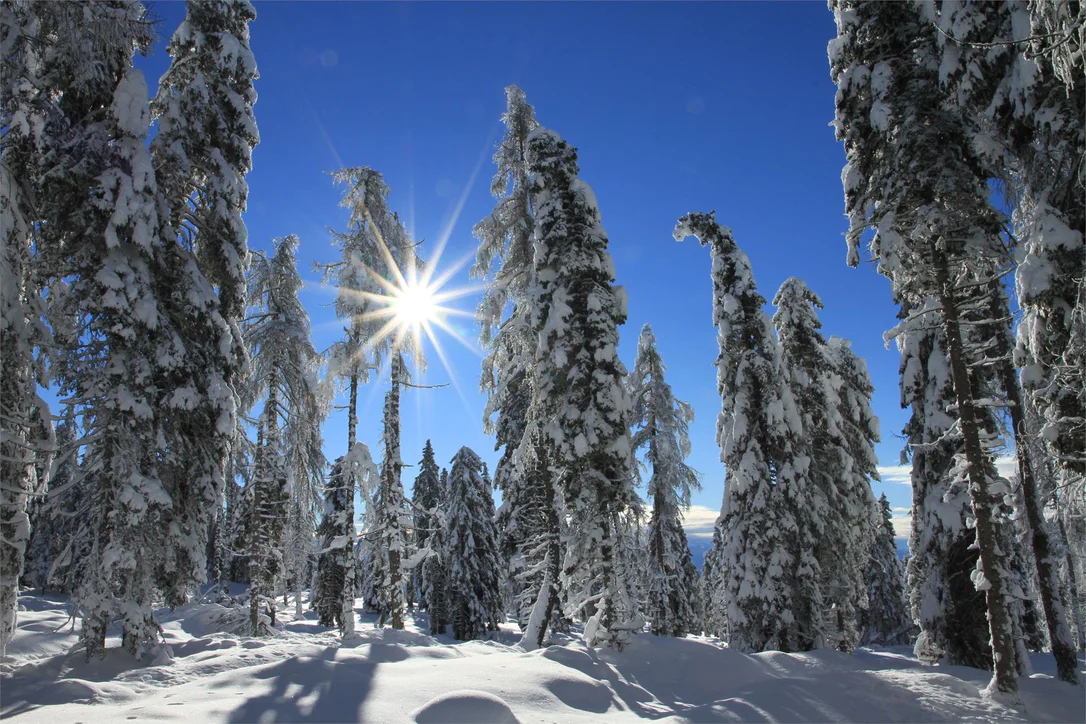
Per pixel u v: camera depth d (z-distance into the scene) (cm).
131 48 1339
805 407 2261
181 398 1247
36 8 1197
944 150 1257
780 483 1948
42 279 1241
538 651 1295
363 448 1752
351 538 1698
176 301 1327
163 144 1348
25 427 1189
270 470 2002
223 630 1989
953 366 1248
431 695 909
